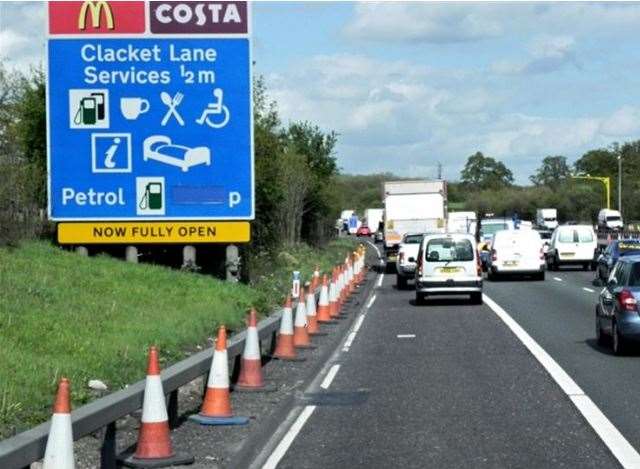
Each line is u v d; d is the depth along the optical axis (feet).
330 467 39.81
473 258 125.90
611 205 551.59
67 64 104.63
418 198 200.95
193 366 47.55
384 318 109.70
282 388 59.11
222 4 104.99
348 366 71.20
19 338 57.77
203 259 121.49
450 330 94.99
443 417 50.26
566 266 224.53
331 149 267.18
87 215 105.09
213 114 105.60
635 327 70.90
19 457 29.58
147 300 85.76
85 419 33.35
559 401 54.19
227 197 106.01
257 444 43.57
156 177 105.50
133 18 104.83
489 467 39.09
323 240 275.39
